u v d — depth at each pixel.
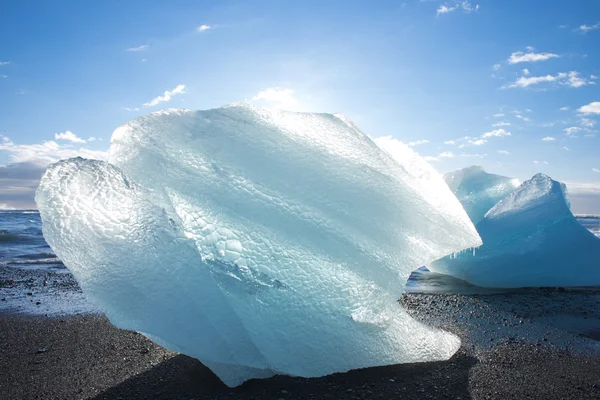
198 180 3.39
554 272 7.10
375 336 3.32
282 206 3.41
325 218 3.47
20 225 19.48
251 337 2.93
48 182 3.08
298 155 3.67
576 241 7.29
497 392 2.85
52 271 8.30
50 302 5.54
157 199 3.21
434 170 4.51
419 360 3.41
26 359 3.44
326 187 3.58
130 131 3.61
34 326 4.37
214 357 2.86
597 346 3.92
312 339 3.08
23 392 2.84
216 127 3.70
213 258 3.14
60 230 2.97
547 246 7.23
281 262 3.21
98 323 4.49
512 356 3.59
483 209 9.07
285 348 3.00
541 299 5.97
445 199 4.25
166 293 2.89
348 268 3.36
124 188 3.17
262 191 3.44
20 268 8.63
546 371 3.26
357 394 2.80
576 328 4.52
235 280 3.09
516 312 5.19
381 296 3.41
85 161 3.23
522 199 8.04
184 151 3.53
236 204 3.34
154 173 3.36
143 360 3.41
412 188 3.95
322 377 3.06
